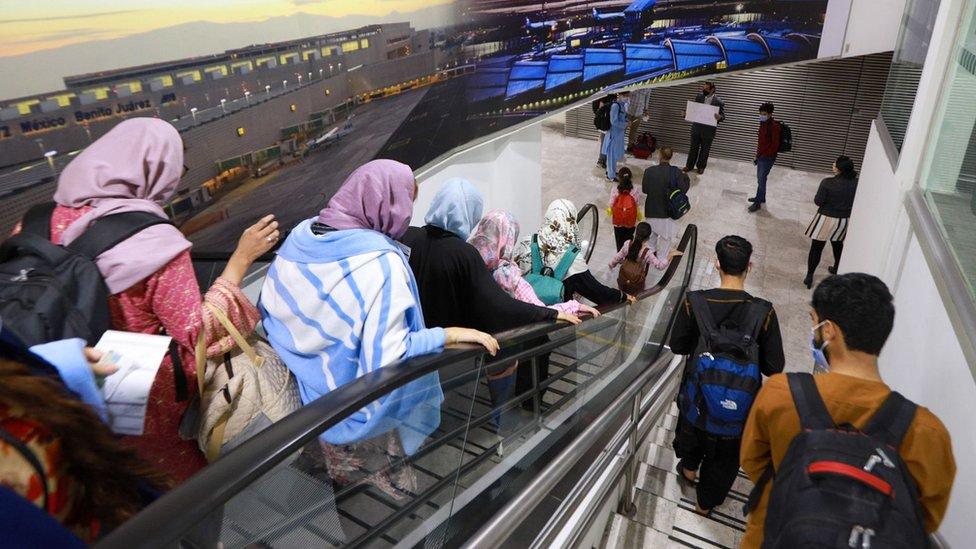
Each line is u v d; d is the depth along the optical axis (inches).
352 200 75.4
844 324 66.6
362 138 163.5
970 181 97.4
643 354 182.1
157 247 59.0
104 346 51.7
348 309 68.9
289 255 72.1
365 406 58.3
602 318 129.5
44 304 49.9
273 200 132.9
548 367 111.5
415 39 177.8
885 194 156.0
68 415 34.4
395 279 69.7
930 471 61.8
